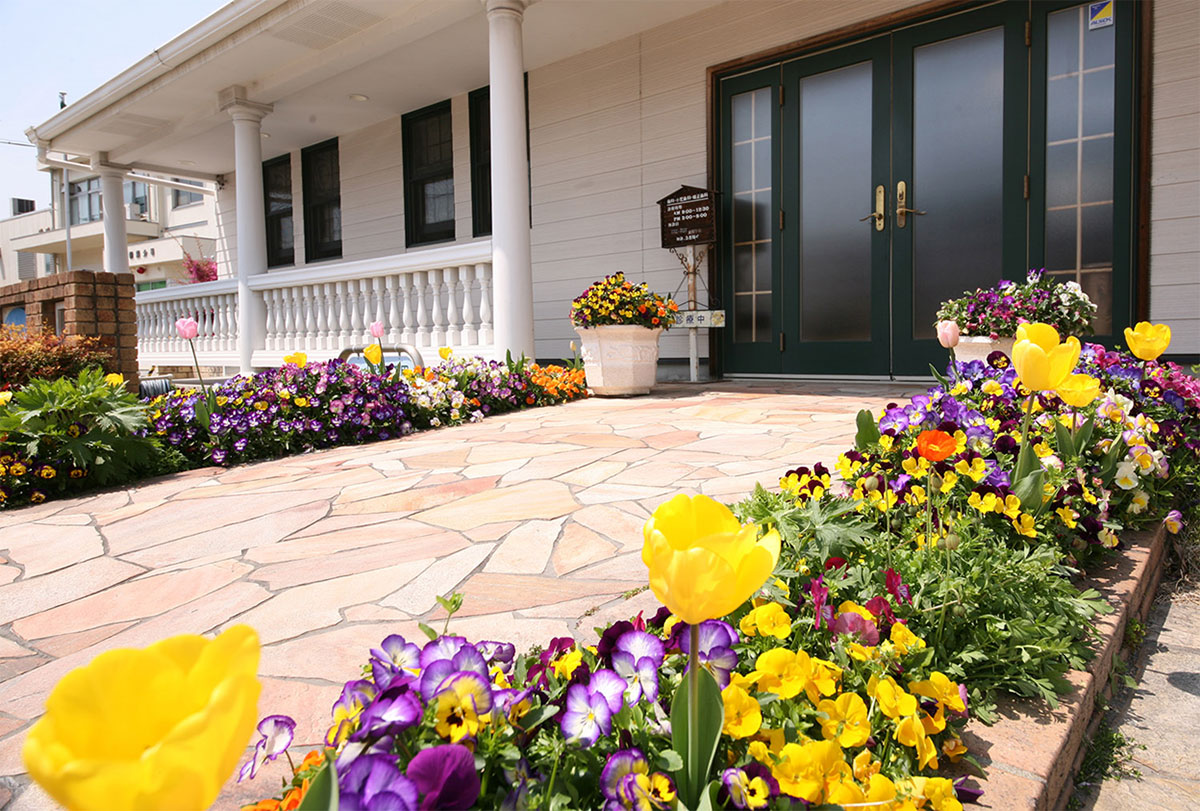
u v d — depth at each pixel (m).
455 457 3.68
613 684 0.94
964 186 5.48
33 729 0.31
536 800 0.82
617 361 5.58
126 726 0.34
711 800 0.85
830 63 6.02
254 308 8.27
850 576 1.49
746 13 6.36
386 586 2.03
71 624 1.95
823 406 4.54
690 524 0.65
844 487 2.10
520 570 2.09
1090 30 4.94
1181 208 4.69
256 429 4.16
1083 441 2.23
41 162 10.17
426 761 0.71
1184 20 4.63
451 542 2.37
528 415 5.04
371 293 7.47
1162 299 4.78
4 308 7.10
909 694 1.11
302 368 4.72
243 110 7.90
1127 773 1.36
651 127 7.01
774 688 1.06
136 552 2.54
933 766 1.15
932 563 1.55
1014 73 5.23
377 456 3.90
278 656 1.63
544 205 7.89
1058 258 5.14
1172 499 2.64
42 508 3.30
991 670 1.42
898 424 2.19
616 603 1.80
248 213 8.09
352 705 0.92
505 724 0.88
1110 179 4.93
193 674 0.36
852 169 5.99
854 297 6.05
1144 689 1.67
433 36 6.86
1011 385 2.59
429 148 8.85
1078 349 1.55
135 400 4.02
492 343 6.44
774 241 6.42
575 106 7.55
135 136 9.48
